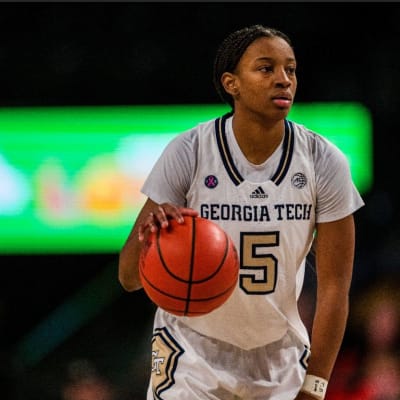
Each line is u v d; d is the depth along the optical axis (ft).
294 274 29.81
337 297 29.22
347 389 53.98
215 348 31.17
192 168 28.99
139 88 78.23
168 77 78.43
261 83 27.89
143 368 61.62
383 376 54.34
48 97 77.00
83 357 68.28
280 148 29.07
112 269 74.69
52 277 79.87
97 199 69.87
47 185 69.56
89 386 58.85
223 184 28.91
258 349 31.32
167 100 78.48
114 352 68.59
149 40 79.15
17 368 63.57
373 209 73.00
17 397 61.11
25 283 79.41
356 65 78.43
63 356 68.80
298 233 29.22
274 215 28.86
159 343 31.58
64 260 79.92
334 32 78.79
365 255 65.36
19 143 69.51
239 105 28.78
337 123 70.59
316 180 29.09
